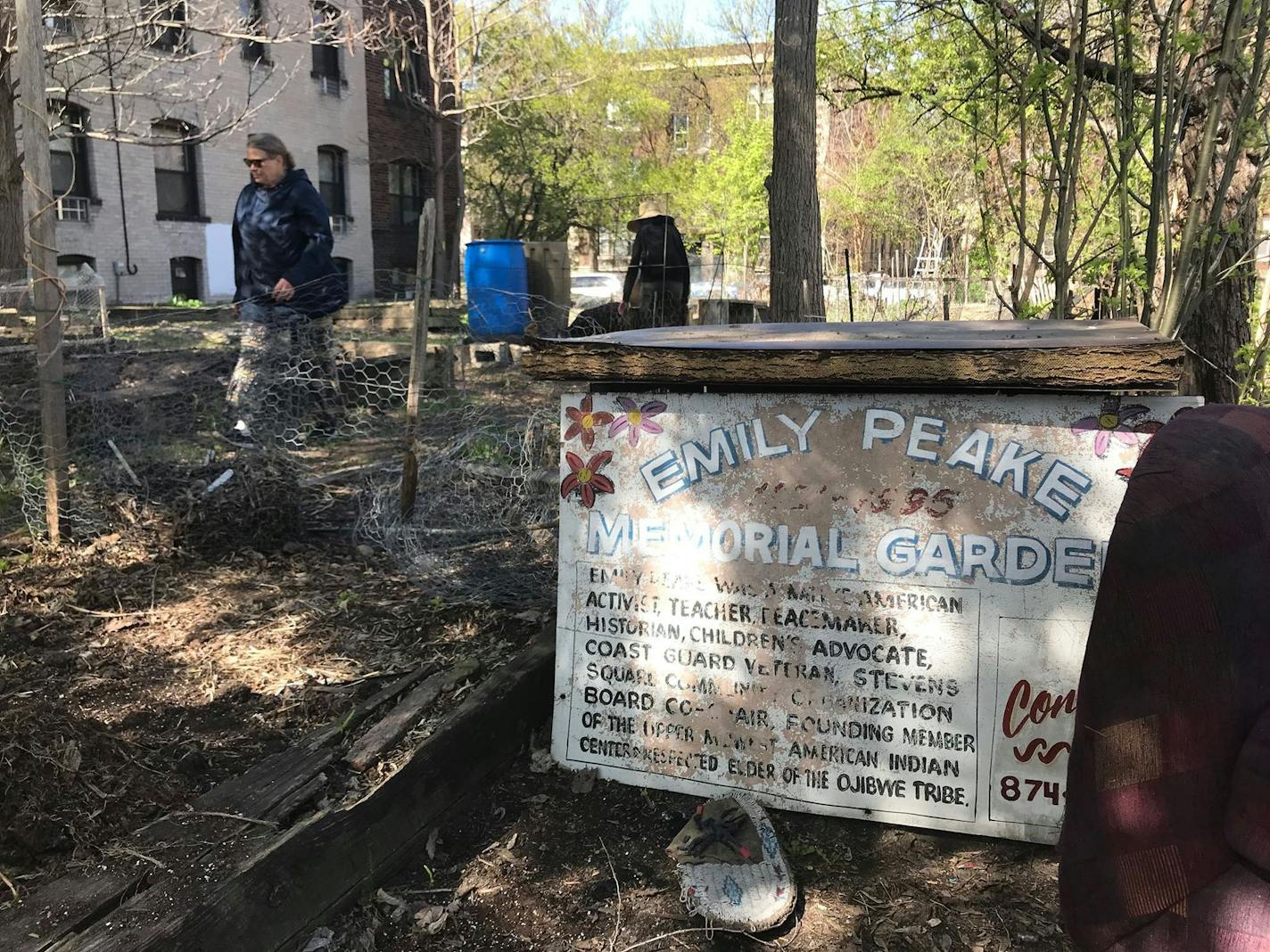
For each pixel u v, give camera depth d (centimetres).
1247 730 88
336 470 597
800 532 255
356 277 2519
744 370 243
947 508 243
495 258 1240
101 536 454
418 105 2234
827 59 727
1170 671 91
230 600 395
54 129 813
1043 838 237
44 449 438
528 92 2338
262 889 202
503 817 257
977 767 241
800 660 254
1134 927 94
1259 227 469
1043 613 236
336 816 225
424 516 469
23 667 324
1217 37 413
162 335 873
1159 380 212
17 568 413
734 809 247
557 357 259
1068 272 437
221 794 241
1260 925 86
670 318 916
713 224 2567
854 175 2248
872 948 207
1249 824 85
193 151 2089
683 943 210
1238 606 90
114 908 195
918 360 228
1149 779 93
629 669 270
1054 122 504
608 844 244
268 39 1201
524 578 405
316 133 2350
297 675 326
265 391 632
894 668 247
